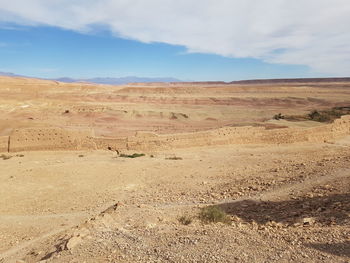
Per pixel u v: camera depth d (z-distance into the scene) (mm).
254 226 10422
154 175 22406
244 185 17734
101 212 14477
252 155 29344
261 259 7379
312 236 8516
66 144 32562
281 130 38281
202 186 18766
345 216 10312
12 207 16719
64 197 18203
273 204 13633
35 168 23953
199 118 65500
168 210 13945
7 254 11188
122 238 9625
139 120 62031
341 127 42156
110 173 22891
